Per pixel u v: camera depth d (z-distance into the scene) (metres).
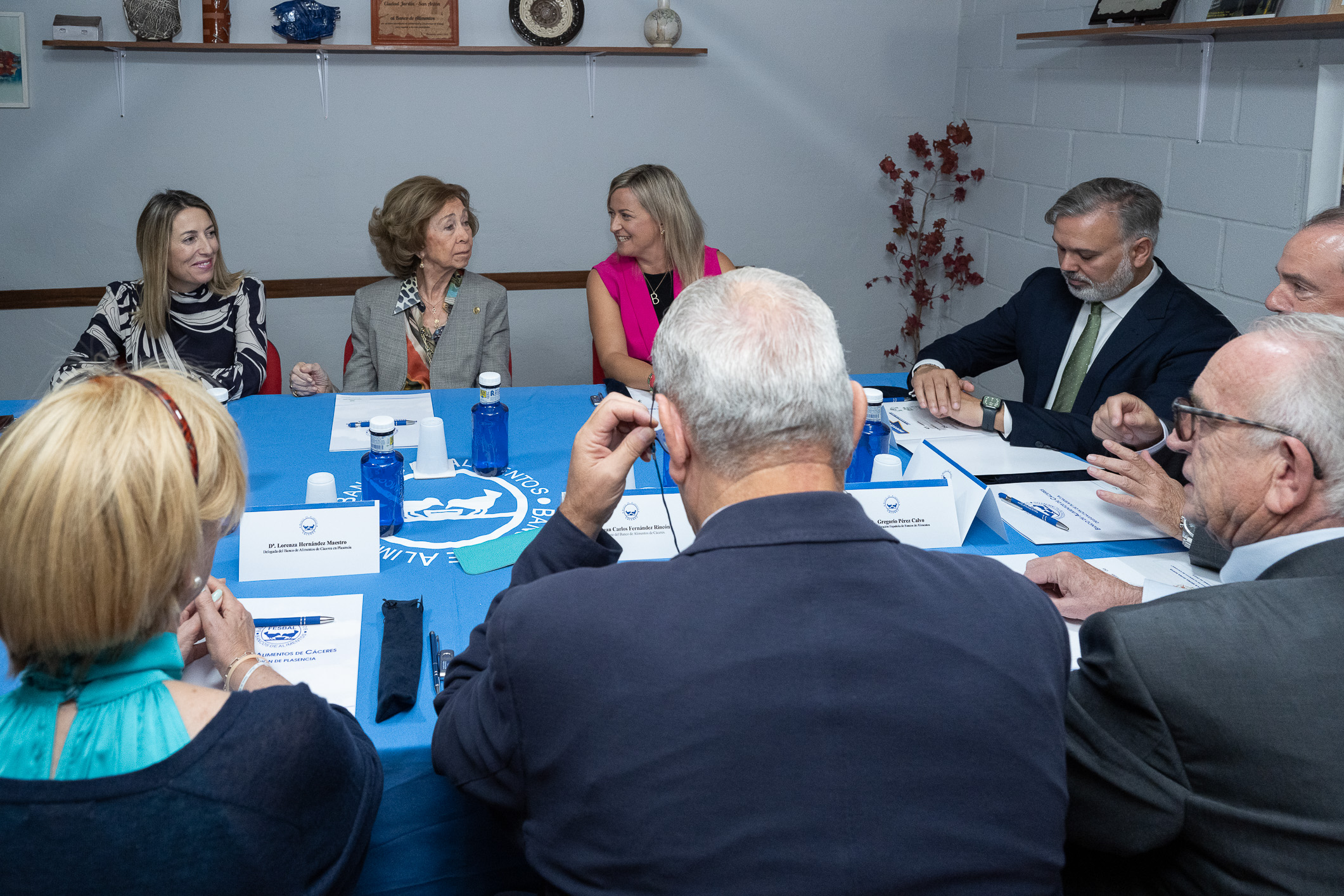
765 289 0.84
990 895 0.69
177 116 3.71
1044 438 2.00
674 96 4.06
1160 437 1.90
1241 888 0.85
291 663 1.21
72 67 3.59
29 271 3.74
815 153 4.23
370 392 2.60
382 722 1.10
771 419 0.79
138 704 0.71
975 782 0.70
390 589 1.41
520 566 1.01
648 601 0.75
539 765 0.75
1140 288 2.24
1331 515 1.00
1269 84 2.64
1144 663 0.87
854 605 0.74
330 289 4.00
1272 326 1.06
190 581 0.74
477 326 2.77
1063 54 3.49
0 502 0.67
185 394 0.75
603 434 1.01
